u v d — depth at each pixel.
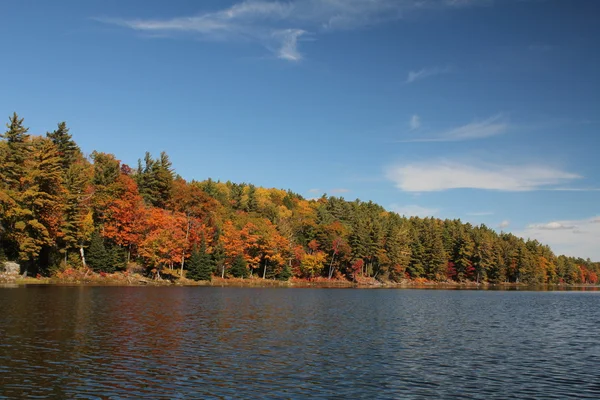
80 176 82.31
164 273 91.81
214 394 18.39
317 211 178.25
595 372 24.14
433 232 174.88
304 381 20.77
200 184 165.25
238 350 26.77
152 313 41.25
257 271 118.75
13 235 65.50
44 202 68.38
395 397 18.89
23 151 69.38
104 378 20.02
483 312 56.12
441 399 18.83
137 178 111.31
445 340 33.34
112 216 84.75
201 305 50.59
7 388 18.14
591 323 46.81
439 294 97.69
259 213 152.25
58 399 17.16
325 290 98.69
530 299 87.19
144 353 24.97
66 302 45.75
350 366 23.95
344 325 39.44
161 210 98.81
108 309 42.31
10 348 24.81
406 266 155.62
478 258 173.00
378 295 86.69
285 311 48.53
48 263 75.06
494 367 24.88
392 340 32.56
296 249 131.25
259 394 18.61
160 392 18.42
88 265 81.06
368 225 148.38
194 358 24.31
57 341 27.06
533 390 20.52
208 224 108.50
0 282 64.19
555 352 29.70
